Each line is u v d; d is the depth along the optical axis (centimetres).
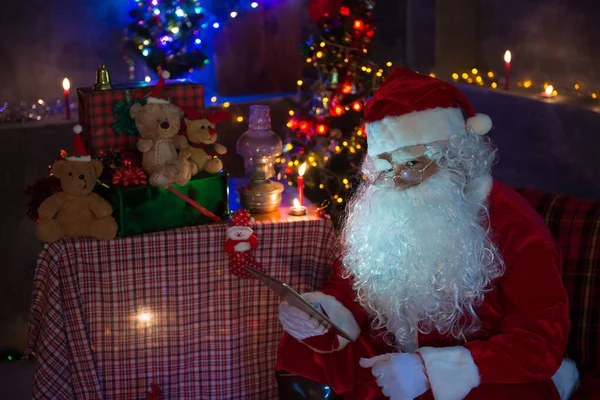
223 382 241
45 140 320
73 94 363
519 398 188
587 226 216
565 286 217
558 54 321
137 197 219
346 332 208
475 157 191
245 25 389
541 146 306
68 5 354
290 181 376
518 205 195
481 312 196
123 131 225
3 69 345
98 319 226
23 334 331
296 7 396
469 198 193
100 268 221
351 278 221
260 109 245
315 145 375
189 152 225
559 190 300
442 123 189
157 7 339
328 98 362
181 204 227
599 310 213
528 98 309
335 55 353
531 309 187
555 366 183
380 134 192
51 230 214
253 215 241
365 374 207
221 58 389
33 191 217
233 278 234
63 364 222
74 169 214
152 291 228
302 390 206
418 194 188
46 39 352
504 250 191
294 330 205
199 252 229
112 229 217
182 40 345
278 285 195
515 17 344
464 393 182
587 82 308
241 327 239
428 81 191
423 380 184
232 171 384
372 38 401
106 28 366
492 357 183
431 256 187
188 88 239
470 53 374
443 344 197
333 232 237
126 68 374
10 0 341
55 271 216
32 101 354
